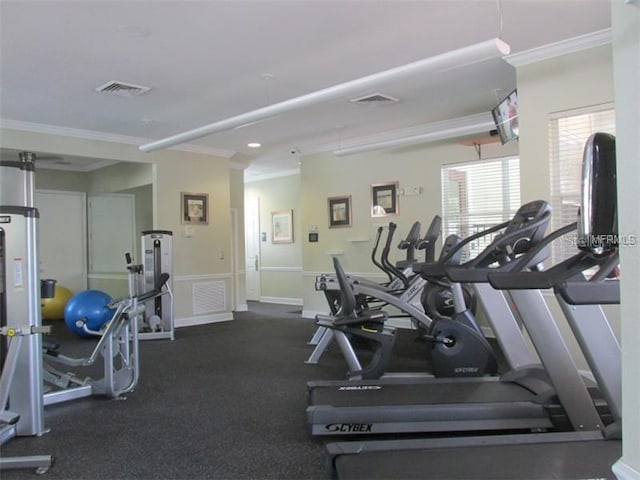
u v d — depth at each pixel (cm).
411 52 394
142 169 753
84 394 388
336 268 413
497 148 605
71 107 531
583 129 389
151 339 625
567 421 279
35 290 310
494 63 425
